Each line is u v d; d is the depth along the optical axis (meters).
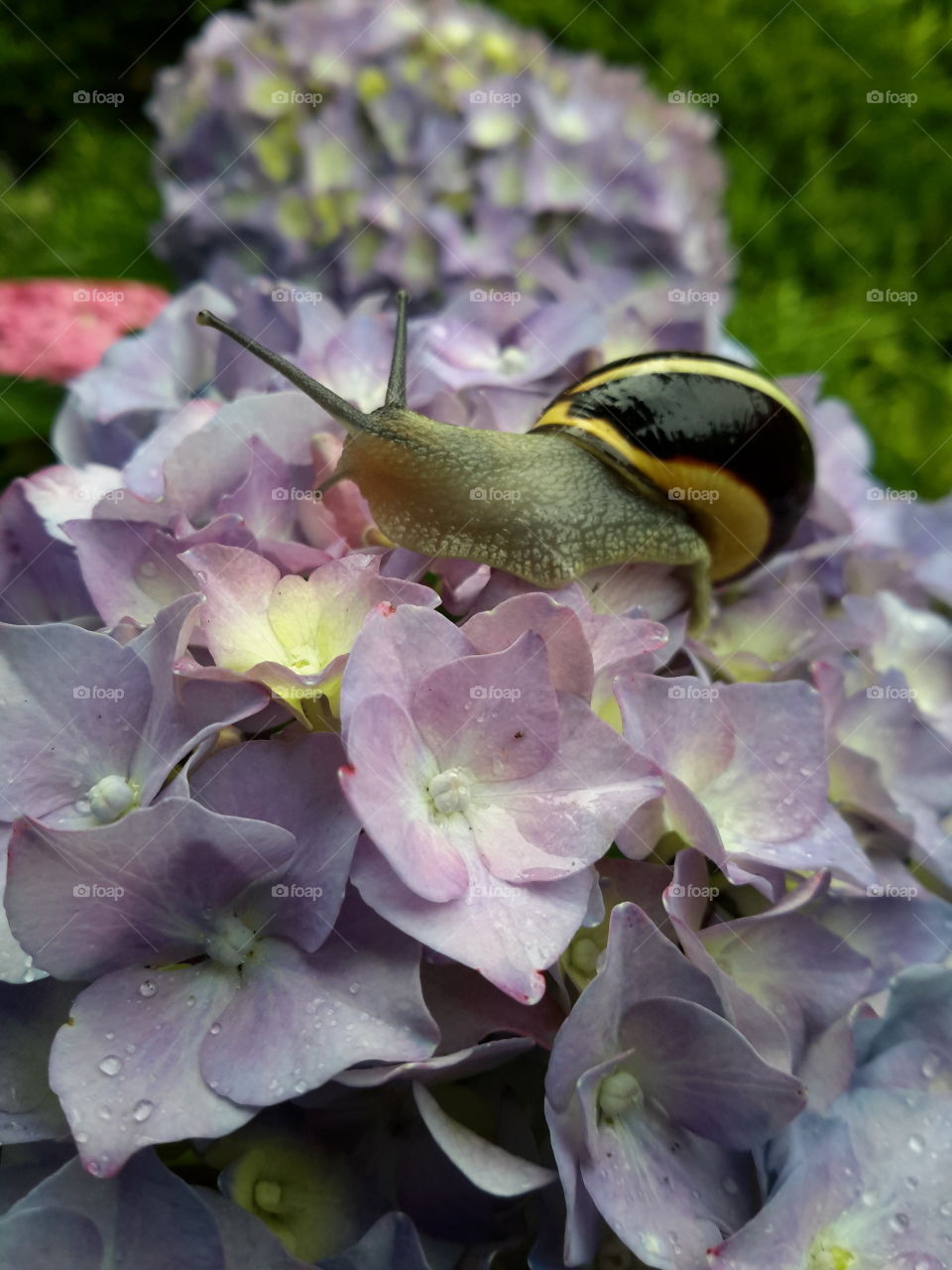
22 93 0.23
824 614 0.08
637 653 0.05
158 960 0.05
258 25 0.12
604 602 0.07
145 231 0.18
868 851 0.06
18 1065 0.05
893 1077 0.05
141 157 0.19
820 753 0.06
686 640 0.07
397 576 0.06
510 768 0.05
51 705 0.05
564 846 0.05
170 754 0.05
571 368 0.08
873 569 0.08
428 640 0.05
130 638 0.05
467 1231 0.05
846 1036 0.05
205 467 0.06
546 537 0.07
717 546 0.08
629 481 0.07
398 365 0.07
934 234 0.20
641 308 0.09
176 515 0.06
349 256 0.12
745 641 0.07
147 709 0.05
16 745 0.05
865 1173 0.05
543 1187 0.05
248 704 0.05
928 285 0.20
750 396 0.07
